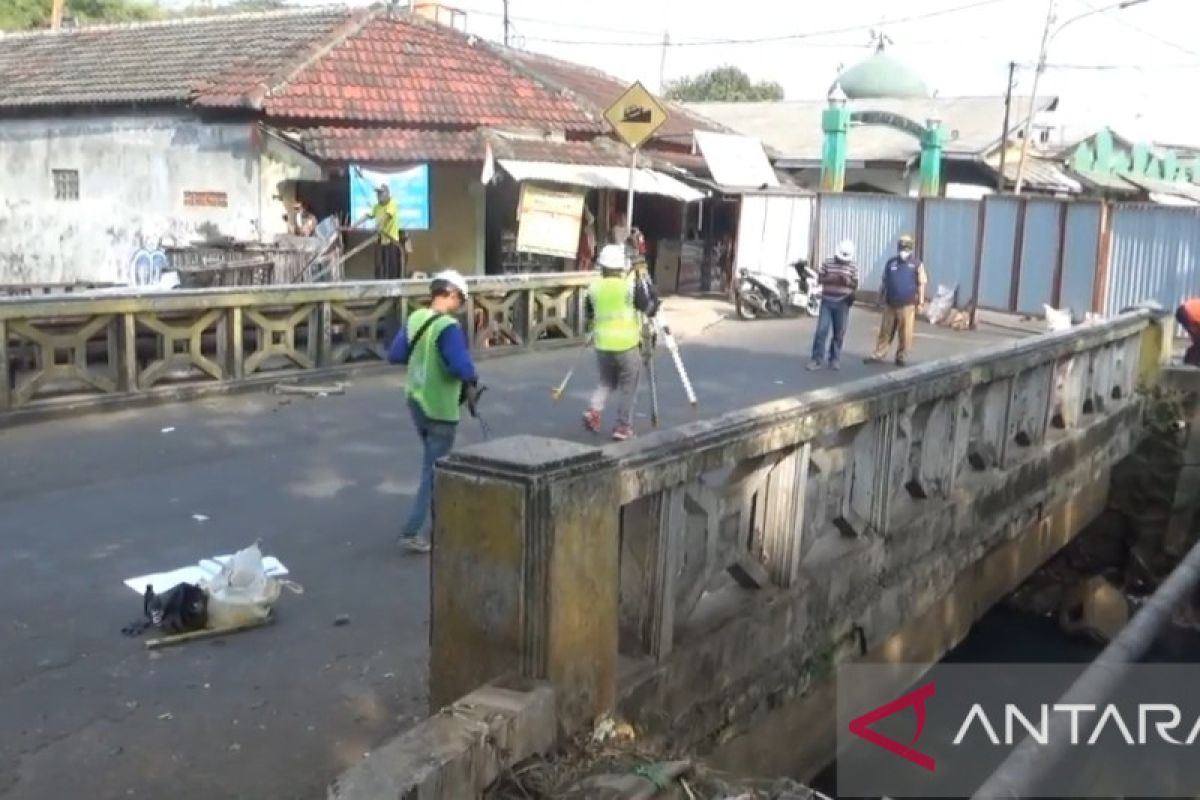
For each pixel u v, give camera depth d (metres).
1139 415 11.56
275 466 8.72
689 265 24.78
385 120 19.77
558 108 22.56
